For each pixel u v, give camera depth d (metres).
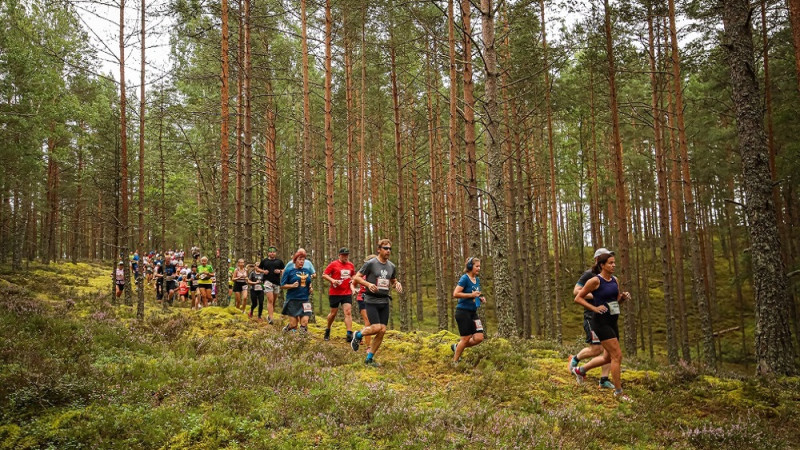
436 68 22.59
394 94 21.83
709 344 16.19
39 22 16.58
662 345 29.34
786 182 17.14
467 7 13.59
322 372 7.60
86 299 16.12
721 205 27.67
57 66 16.45
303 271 11.31
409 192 31.42
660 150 18.94
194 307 17.78
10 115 15.59
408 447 4.99
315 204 33.22
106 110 21.30
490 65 12.20
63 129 18.50
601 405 6.94
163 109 19.02
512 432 5.59
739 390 7.37
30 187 23.91
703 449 5.67
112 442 4.86
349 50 21.64
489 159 12.05
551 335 23.67
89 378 6.41
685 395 7.23
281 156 30.89
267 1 17.89
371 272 8.66
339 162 28.70
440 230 27.38
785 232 19.72
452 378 8.07
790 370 8.67
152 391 6.29
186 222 27.33
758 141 9.47
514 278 22.22
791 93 16.09
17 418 5.25
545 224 23.67
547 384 7.61
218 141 25.59
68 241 44.81
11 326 8.62
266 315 15.59
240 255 18.22
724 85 18.30
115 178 18.72
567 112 23.25
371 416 5.82
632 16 17.17
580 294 7.25
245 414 5.72
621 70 17.66
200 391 6.25
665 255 17.86
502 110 21.64
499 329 11.57
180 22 14.82
